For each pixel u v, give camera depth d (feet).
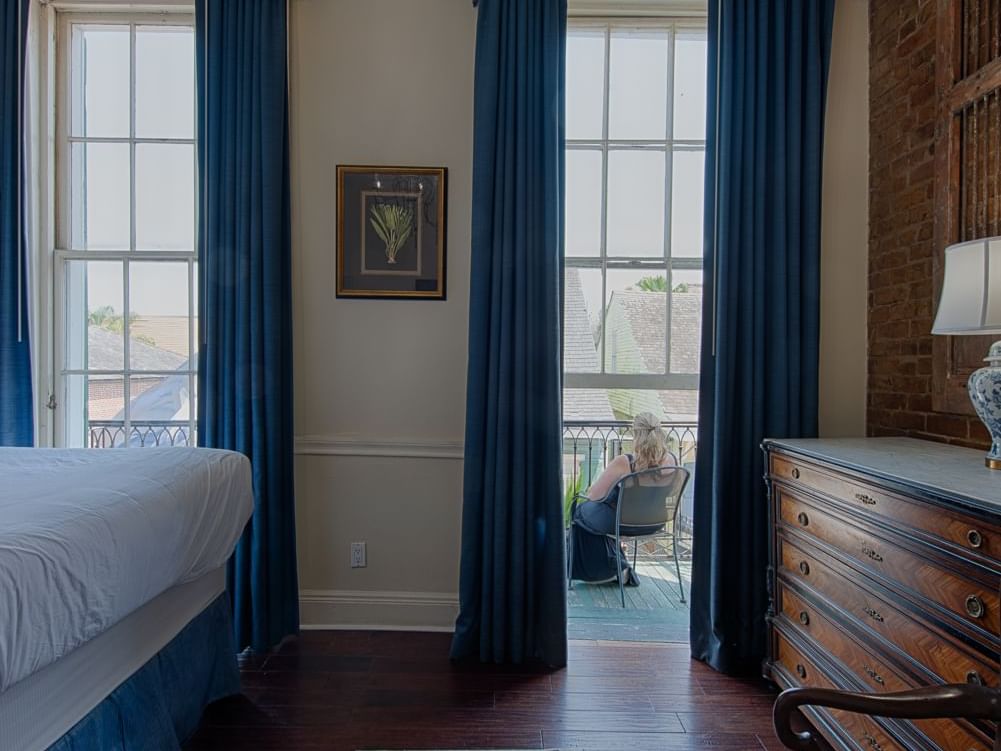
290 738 5.44
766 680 6.54
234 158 7.05
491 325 6.94
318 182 7.50
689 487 10.41
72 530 3.59
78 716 3.79
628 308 7.92
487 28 6.87
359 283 7.51
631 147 7.84
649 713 5.92
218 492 5.49
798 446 5.76
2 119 7.18
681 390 7.91
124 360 7.86
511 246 6.90
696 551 7.07
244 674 6.56
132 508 4.19
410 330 7.57
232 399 7.10
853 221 7.30
